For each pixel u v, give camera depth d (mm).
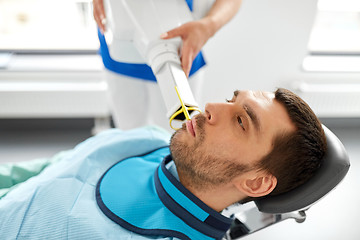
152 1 856
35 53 1840
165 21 841
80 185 831
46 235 726
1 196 839
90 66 1766
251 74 1803
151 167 902
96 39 1889
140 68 1101
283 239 1417
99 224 737
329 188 671
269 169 685
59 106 1750
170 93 766
